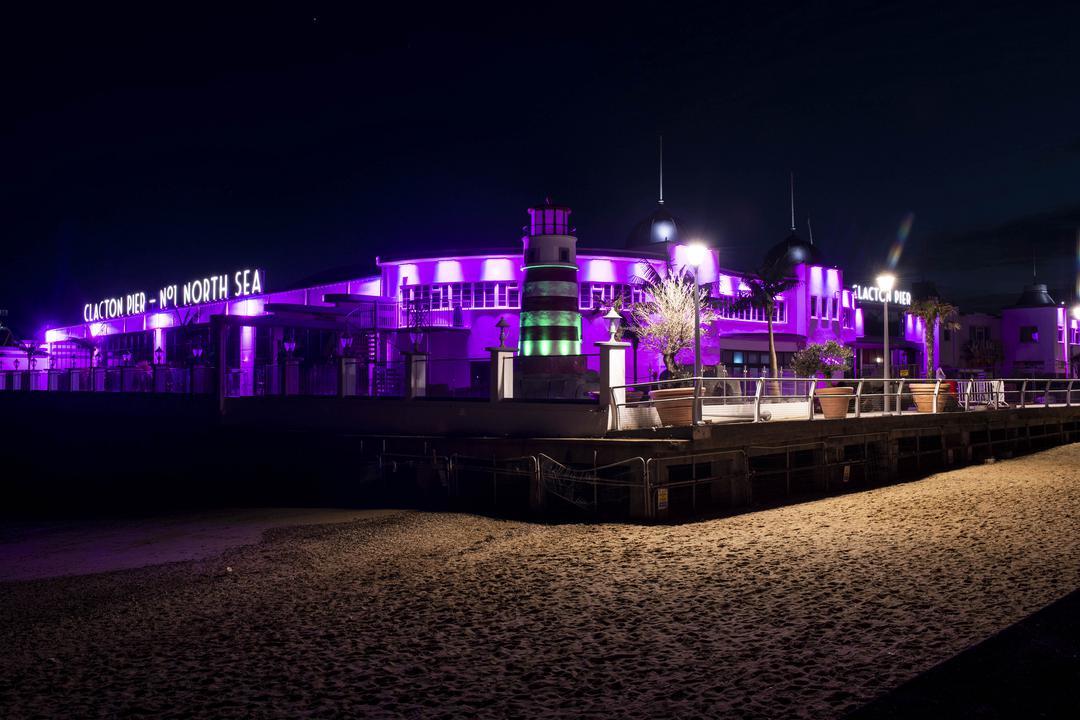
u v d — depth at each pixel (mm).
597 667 7398
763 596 9641
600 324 35531
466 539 15336
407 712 6488
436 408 21609
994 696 6125
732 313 42250
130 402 32531
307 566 13602
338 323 33812
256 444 25328
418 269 36906
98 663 8461
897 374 53969
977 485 19547
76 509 24859
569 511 17703
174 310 53188
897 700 6137
